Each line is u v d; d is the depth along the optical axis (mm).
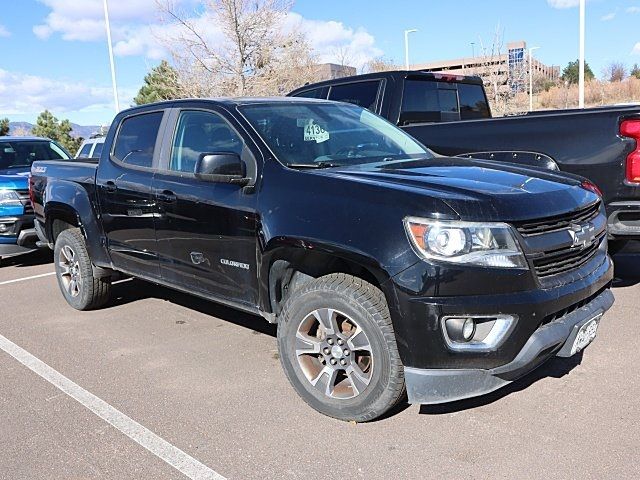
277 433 3465
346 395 3514
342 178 3539
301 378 3682
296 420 3604
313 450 3273
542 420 3457
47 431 3598
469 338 3086
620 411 3508
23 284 7512
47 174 6250
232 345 4902
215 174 3867
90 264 5797
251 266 3959
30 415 3811
